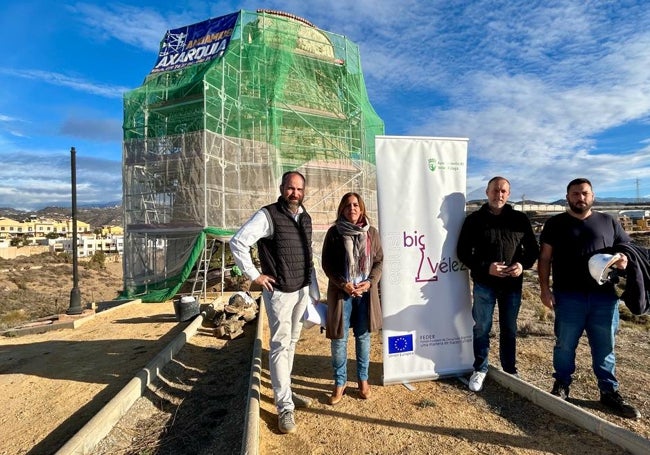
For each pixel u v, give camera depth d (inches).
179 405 181.0
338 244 155.7
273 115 703.7
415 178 181.0
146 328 351.6
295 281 147.3
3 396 197.9
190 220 571.8
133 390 177.6
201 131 597.9
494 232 165.5
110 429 153.4
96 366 239.3
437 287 183.0
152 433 155.7
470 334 187.2
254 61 727.7
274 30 761.0
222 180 599.8
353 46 865.5
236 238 140.7
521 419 142.9
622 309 352.2
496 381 176.1
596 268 144.6
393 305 177.6
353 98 820.6
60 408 180.1
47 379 219.8
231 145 655.8
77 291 423.2
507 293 169.3
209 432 152.7
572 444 125.3
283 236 146.4
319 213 733.9
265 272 146.9
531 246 167.5
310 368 204.4
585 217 156.3
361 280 155.3
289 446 130.8
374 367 203.6
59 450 130.1
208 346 276.7
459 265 185.9
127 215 631.2
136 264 618.8
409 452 124.4
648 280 145.0
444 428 138.3
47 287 1502.2
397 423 142.9
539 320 309.0
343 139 814.5
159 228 578.2
